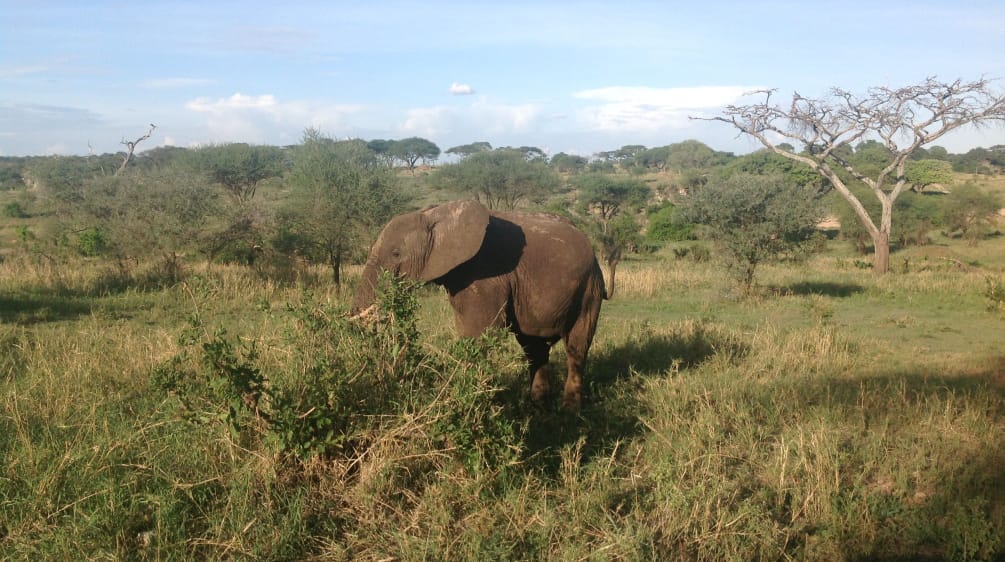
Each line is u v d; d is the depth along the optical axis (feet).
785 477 18.40
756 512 16.21
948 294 58.39
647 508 16.78
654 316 47.73
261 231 55.57
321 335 17.92
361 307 20.98
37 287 47.47
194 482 15.47
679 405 23.70
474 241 21.54
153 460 16.34
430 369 17.54
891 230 127.24
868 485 18.75
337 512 15.39
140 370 24.07
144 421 19.11
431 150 275.80
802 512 17.13
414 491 16.35
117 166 185.26
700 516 15.94
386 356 17.61
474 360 17.34
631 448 20.34
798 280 66.23
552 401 25.04
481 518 15.29
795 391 26.03
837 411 23.79
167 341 27.40
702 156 331.98
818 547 15.78
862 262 91.56
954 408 24.06
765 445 21.11
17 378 24.04
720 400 24.58
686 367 29.91
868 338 38.75
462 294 22.45
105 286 49.47
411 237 21.66
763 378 28.58
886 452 20.56
